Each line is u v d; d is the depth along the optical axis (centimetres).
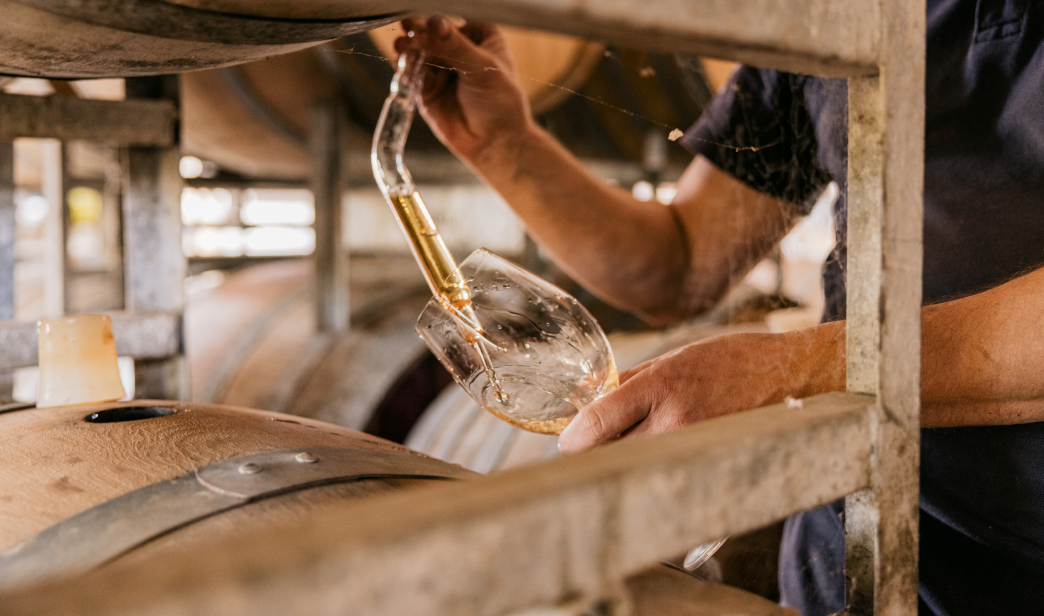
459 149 95
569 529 24
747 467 30
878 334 37
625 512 26
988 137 67
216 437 57
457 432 212
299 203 756
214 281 590
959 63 70
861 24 35
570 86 370
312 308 347
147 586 17
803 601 82
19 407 69
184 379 112
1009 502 63
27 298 455
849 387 39
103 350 73
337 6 38
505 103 90
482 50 82
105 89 122
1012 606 64
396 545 21
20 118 99
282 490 46
